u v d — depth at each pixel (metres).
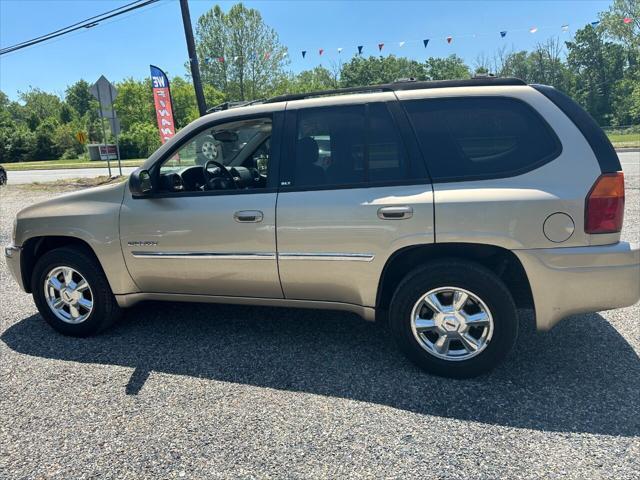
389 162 3.08
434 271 2.97
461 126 3.01
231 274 3.44
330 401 2.88
